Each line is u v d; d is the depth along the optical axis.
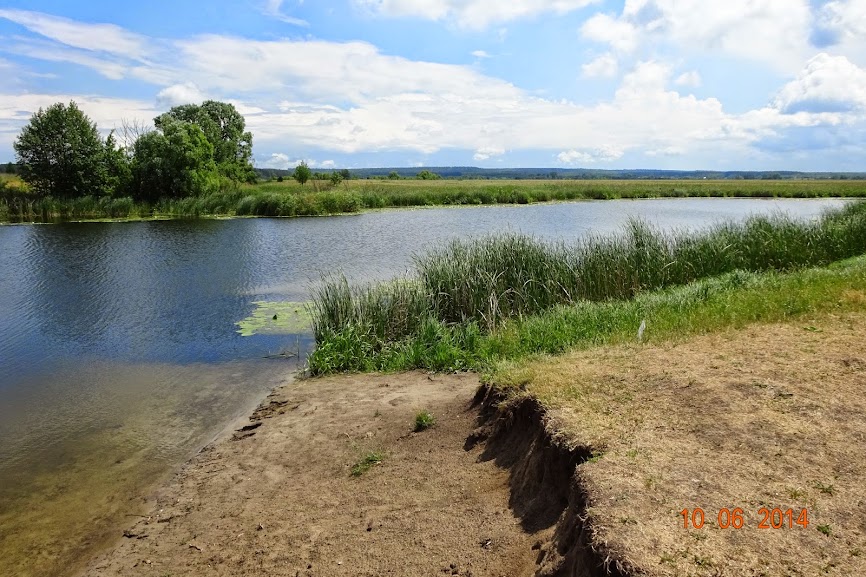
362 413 7.58
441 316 11.36
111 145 42.25
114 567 4.84
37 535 5.38
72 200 38.44
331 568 4.41
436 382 8.59
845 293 8.02
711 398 5.10
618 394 5.43
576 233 27.84
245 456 6.73
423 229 30.48
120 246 24.77
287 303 14.65
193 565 4.76
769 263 13.86
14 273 18.88
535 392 5.64
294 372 9.91
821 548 3.13
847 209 20.83
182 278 17.98
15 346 11.37
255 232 29.53
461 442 6.13
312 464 6.36
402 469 5.84
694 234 14.98
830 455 4.04
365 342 10.34
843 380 5.24
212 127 62.94
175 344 11.47
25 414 8.19
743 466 3.99
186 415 8.14
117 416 8.11
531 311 11.26
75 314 13.77
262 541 4.96
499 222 33.94
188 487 6.14
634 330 7.72
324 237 27.28
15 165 40.56
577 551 3.43
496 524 4.50
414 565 4.24
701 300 9.10
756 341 6.57
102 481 6.34
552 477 4.54
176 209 39.34
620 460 4.16
